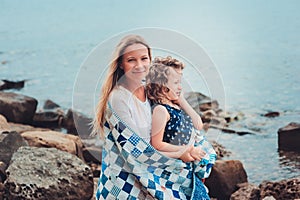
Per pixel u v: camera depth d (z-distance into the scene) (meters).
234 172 5.90
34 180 5.08
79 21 18.19
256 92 9.66
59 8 21.64
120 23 17.19
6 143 5.81
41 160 5.25
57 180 5.11
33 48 14.44
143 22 16.97
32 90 10.71
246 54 12.40
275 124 8.17
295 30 14.72
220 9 18.92
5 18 19.86
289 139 7.19
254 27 15.46
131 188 3.73
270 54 12.32
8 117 8.27
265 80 10.34
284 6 18.77
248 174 6.55
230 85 10.14
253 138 7.62
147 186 3.70
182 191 3.83
